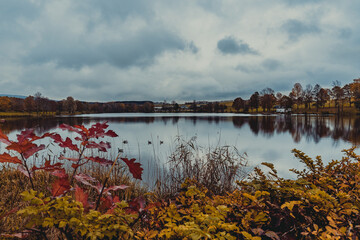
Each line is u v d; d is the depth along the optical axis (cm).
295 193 136
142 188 388
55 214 106
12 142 126
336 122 4791
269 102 11156
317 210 125
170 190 345
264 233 113
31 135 134
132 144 1416
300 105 11819
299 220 135
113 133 153
